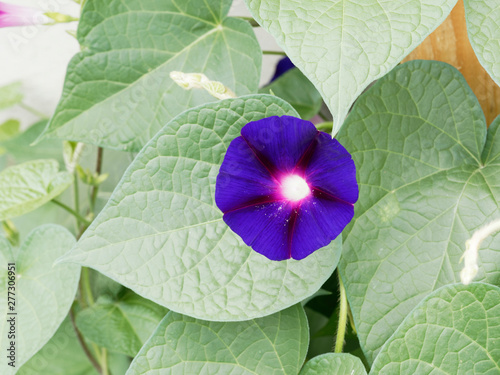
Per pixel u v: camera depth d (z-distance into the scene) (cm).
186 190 40
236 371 41
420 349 39
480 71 45
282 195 38
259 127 37
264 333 42
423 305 39
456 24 44
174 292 39
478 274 41
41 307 46
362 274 41
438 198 42
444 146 42
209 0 45
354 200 37
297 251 38
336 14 36
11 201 51
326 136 37
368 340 41
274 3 36
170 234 40
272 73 63
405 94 42
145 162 40
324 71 35
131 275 39
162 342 41
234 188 38
